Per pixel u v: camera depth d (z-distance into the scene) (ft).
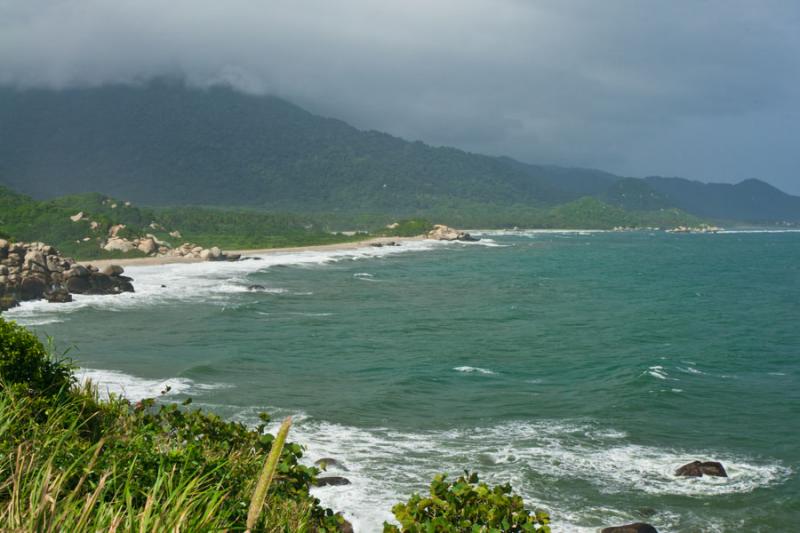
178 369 106.22
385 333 149.89
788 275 337.31
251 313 176.86
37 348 34.30
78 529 14.61
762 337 150.00
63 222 393.70
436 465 65.72
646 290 257.55
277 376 104.01
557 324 167.73
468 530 27.30
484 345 136.56
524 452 70.28
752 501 59.41
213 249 370.73
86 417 32.65
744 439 76.38
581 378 106.32
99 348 124.57
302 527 25.68
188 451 26.73
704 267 392.06
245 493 26.45
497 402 91.04
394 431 76.95
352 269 344.28
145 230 527.40
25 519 14.87
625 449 72.23
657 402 90.99
